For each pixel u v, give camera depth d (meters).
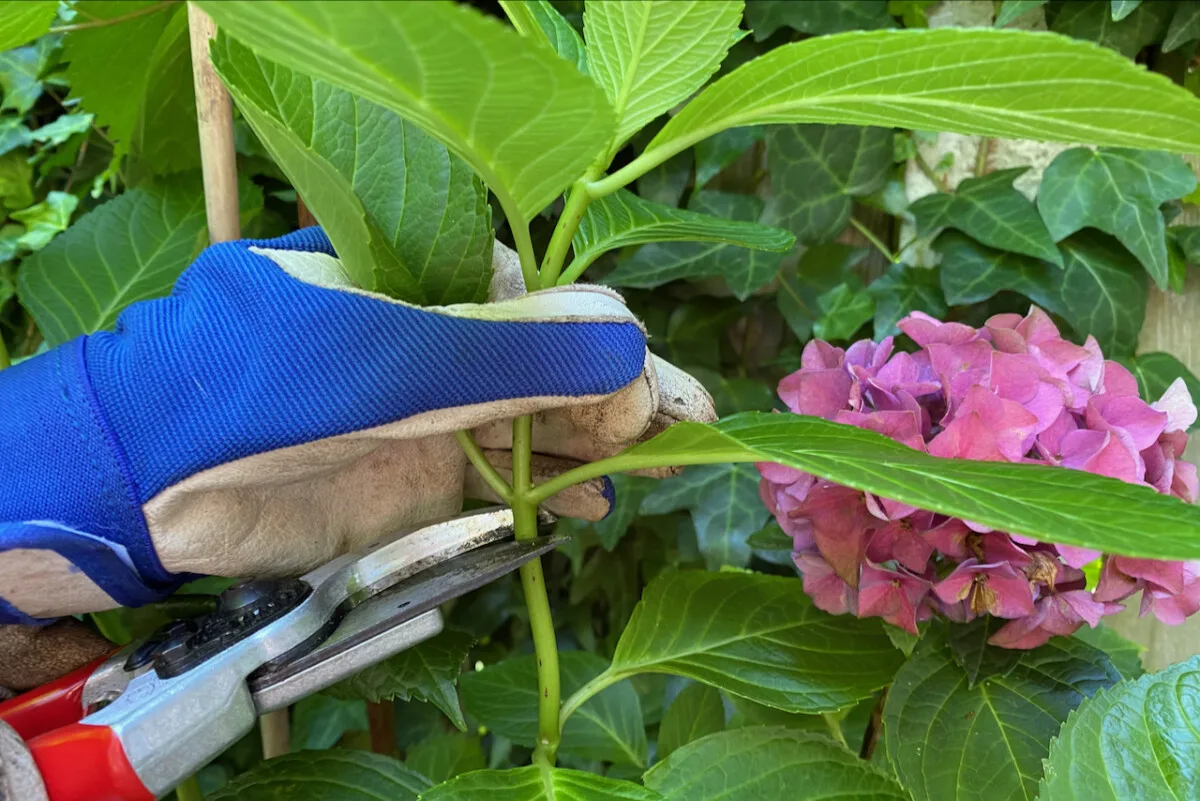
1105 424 0.51
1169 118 0.31
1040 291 0.92
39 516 0.38
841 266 1.04
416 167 0.45
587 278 1.13
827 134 0.99
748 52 1.03
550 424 0.53
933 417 0.55
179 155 0.77
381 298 0.38
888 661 0.57
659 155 0.45
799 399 0.58
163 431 0.38
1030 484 0.34
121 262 0.74
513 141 0.32
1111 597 0.50
